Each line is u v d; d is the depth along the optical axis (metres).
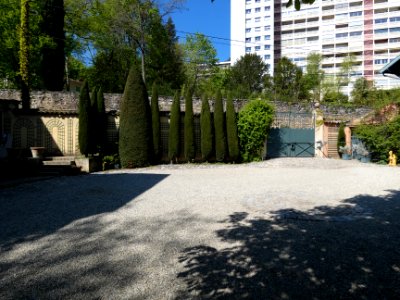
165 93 30.36
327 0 70.00
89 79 32.00
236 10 76.69
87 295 3.07
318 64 44.50
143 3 29.30
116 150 16.52
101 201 7.55
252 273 3.52
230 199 7.73
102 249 4.33
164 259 3.95
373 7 66.06
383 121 18.28
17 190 9.11
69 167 13.05
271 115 18.70
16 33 20.39
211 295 3.05
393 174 12.68
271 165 16.83
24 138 15.55
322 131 21.44
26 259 4.00
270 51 74.50
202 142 17.80
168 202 7.42
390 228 5.21
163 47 34.78
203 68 43.34
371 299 2.94
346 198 7.79
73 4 26.66
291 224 5.50
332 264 3.74
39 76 23.03
